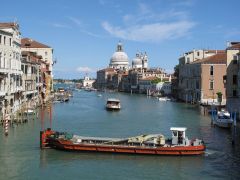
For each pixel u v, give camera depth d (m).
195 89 94.19
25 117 56.69
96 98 134.00
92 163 30.45
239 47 60.78
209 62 87.31
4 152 33.38
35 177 26.77
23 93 64.44
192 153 32.88
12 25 54.56
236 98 58.97
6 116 45.47
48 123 53.03
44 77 92.06
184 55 115.12
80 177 26.94
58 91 144.12
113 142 34.59
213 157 32.59
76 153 33.28
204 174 27.91
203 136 42.81
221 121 49.00
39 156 32.22
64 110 77.06
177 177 27.25
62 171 28.25
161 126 52.91
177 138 33.75
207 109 77.94
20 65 60.97
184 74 108.12
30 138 39.44
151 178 26.97
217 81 87.12
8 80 52.38
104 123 56.16
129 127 51.81
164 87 153.75
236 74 60.53
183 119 61.12
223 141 39.62
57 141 34.16
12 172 27.80
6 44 51.78
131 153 33.06
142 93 187.25
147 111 77.56
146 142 33.75
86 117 64.38
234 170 28.86
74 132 46.00
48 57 111.62
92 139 35.56
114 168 29.20
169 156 32.62
